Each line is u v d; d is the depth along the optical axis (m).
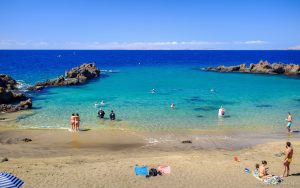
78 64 150.00
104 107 46.31
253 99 54.44
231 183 20.03
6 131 33.38
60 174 21.05
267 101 52.59
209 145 29.84
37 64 147.62
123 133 33.28
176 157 25.31
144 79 85.56
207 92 62.09
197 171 22.05
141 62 175.12
